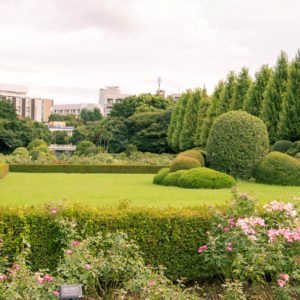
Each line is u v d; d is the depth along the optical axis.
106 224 5.80
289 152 23.42
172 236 5.92
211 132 18.58
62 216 5.72
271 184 16.58
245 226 4.95
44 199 11.73
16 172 25.97
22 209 5.87
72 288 3.96
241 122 17.91
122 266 4.99
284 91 27.41
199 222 5.95
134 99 61.91
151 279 4.67
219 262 5.18
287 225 5.32
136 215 5.88
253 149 17.61
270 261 4.74
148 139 51.00
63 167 26.28
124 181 18.77
